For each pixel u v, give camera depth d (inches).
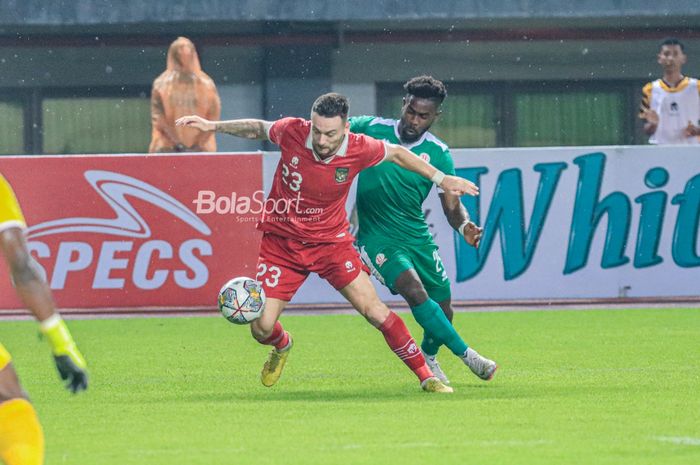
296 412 910.4
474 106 3073.3
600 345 1378.0
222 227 1780.3
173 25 2955.2
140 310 1781.5
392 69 3021.7
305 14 2849.4
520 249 1807.3
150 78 3014.3
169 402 975.6
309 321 1662.2
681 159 1809.8
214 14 2837.1
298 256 1020.5
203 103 2298.2
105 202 1775.3
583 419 869.8
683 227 1817.2
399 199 1083.3
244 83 2970.0
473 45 3043.8
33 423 615.5
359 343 1419.8
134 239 1779.0
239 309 1003.3
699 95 2260.1
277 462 713.6
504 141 3080.7
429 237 1113.4
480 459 719.1
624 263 1817.2
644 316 1669.5
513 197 1796.3
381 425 846.5
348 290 1029.2
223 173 1772.9
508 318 1663.4
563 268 1813.5
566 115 3083.2
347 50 3006.9
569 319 1646.2
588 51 3063.5
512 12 2886.3
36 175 1765.5
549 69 3068.4
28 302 583.5
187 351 1357.0
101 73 3006.9
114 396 1015.0
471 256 1806.1
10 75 2989.7
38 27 2901.1
